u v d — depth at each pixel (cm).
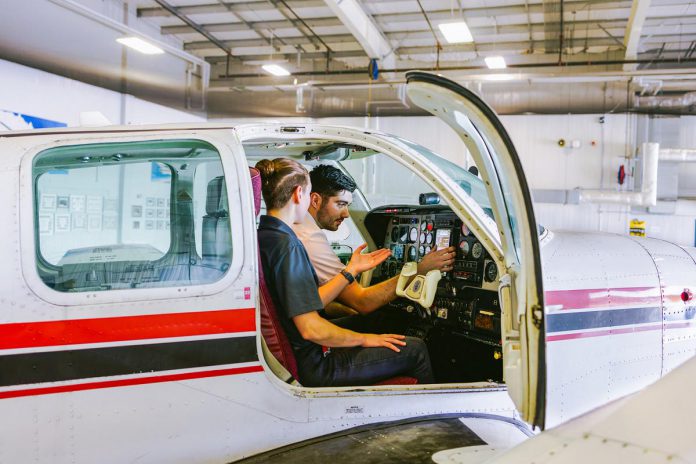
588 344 198
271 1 800
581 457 81
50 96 679
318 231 240
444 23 700
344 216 260
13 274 146
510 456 89
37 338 145
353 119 1007
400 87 942
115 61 751
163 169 163
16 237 147
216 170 164
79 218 154
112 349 150
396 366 197
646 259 222
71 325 147
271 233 186
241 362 159
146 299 153
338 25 880
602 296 202
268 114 974
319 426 169
